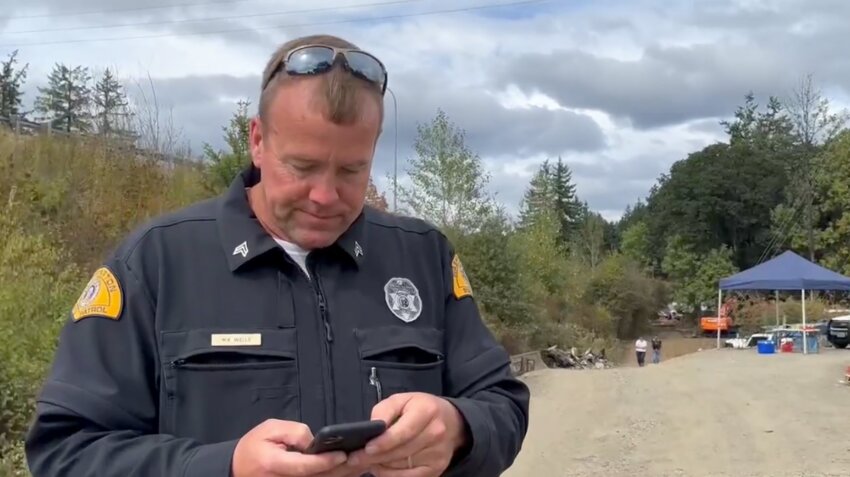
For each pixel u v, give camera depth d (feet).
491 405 6.35
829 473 28.32
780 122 224.94
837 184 165.37
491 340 7.03
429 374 6.41
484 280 77.10
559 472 28.78
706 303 204.13
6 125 53.16
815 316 118.21
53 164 45.85
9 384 19.72
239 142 48.42
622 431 36.40
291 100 5.74
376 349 6.19
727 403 44.21
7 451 18.58
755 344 105.60
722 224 215.72
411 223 7.09
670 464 30.01
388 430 5.22
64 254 37.09
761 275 90.02
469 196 80.74
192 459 5.28
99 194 44.34
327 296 6.22
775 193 211.41
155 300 6.02
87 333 5.87
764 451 31.89
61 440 5.60
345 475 5.17
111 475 5.38
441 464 5.60
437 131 81.30
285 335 5.99
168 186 48.57
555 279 115.03
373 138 5.92
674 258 213.25
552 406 44.24
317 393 5.92
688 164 221.25
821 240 169.68
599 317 135.13
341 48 5.81
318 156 5.73
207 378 5.81
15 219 34.45
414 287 6.64
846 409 41.34
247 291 6.07
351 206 6.02
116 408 5.73
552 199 257.75
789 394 47.29
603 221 307.78
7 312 23.56
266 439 5.12
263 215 6.30
